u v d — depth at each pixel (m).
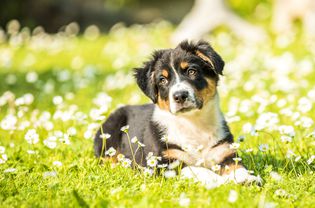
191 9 27.30
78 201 4.43
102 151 5.98
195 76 5.82
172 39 16.11
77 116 6.91
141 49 15.14
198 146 5.47
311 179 5.02
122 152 6.31
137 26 20.95
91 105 9.35
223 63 5.99
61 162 5.87
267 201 4.37
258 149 5.86
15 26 21.05
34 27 22.05
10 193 4.92
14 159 6.19
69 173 5.48
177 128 5.70
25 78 12.70
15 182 5.21
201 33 15.98
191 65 5.86
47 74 13.14
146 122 6.09
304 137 6.18
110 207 4.38
